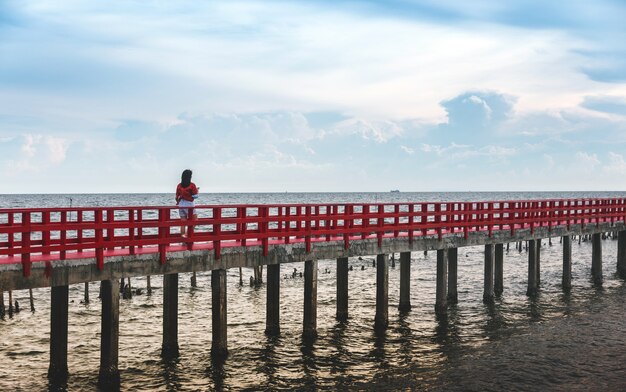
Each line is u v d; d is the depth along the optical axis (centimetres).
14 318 2881
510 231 3173
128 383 1942
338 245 2323
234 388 1912
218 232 1941
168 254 1823
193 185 1898
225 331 2091
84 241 1731
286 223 2169
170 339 2156
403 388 1905
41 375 2023
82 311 3044
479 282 4050
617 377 1997
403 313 2905
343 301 2692
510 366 2119
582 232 3681
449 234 2809
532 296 3397
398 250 2575
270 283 2409
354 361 2178
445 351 2311
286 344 2373
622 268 4119
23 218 1541
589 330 2638
